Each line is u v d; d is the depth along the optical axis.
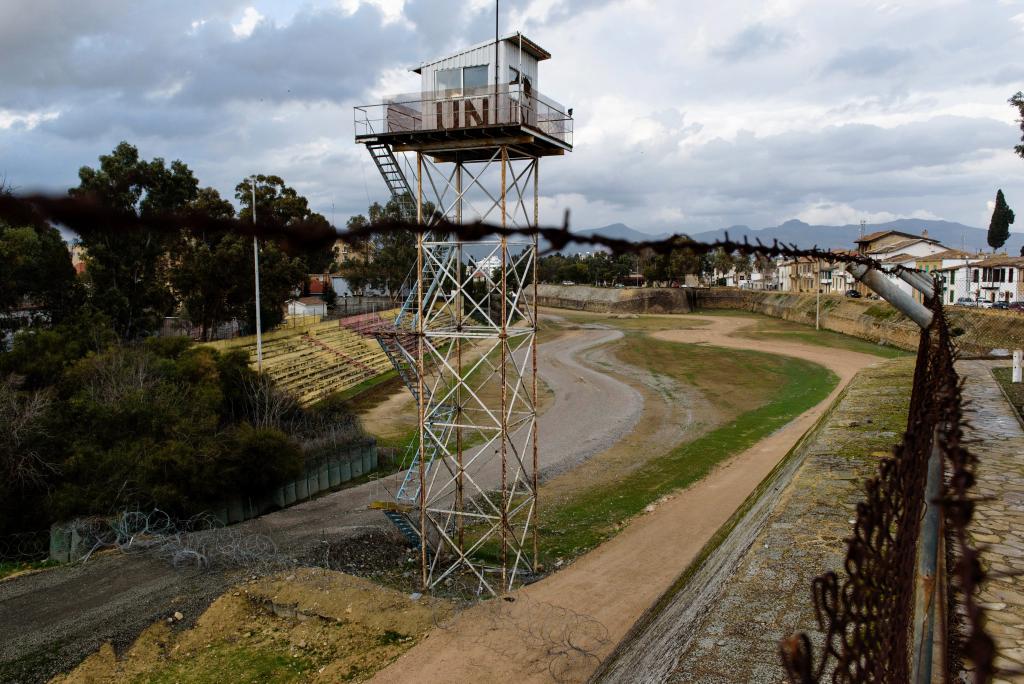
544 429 38.44
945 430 3.98
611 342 76.50
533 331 19.91
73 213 2.12
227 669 14.64
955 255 71.81
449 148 18.98
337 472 29.59
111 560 19.56
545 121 19.94
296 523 23.83
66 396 25.80
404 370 23.50
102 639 15.66
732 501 24.62
